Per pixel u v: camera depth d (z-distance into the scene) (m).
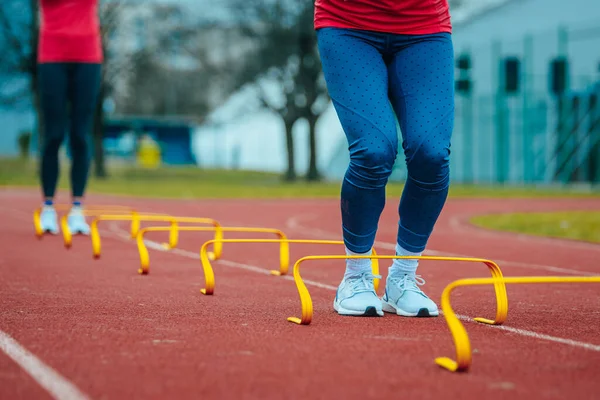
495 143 33.94
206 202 19.72
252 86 39.19
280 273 6.76
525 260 8.19
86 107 10.14
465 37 36.41
